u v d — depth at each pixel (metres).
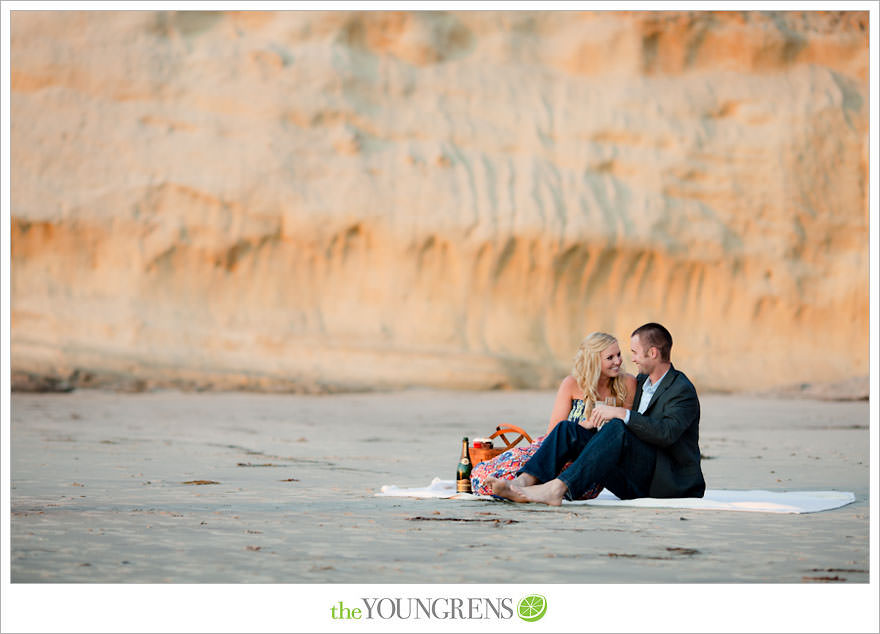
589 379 7.57
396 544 5.50
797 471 10.34
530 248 36.22
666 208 37.19
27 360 31.81
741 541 5.64
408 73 37.81
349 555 5.15
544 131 37.75
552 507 7.10
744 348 37.22
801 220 37.94
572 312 36.84
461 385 33.75
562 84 38.56
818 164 38.25
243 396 29.86
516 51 39.03
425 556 5.14
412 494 7.74
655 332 7.62
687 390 7.45
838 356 37.19
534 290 36.59
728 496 7.75
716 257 37.19
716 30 39.34
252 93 36.47
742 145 38.12
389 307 35.78
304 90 36.69
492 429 18.12
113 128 35.75
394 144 36.94
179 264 35.47
